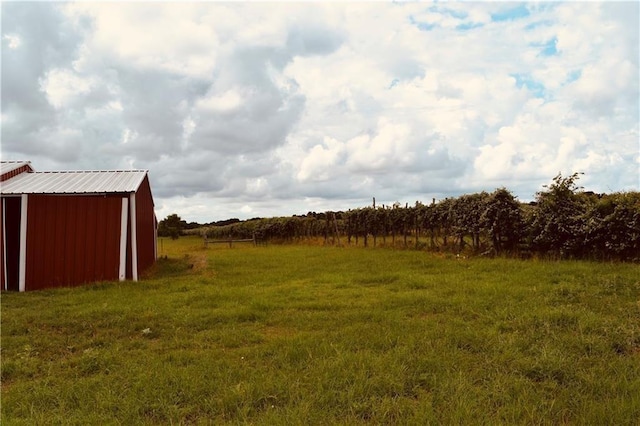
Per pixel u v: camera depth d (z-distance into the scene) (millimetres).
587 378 5379
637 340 6656
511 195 17984
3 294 13422
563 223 15508
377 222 29344
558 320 7781
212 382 5594
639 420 4395
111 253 15578
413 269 15570
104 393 5414
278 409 4836
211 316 9344
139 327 8758
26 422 4699
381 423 4551
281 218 46531
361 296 11109
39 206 14930
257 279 14914
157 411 4977
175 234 69875
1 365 6516
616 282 10484
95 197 15492
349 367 5887
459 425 4379
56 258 15008
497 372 5684
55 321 9328
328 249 29172
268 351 6816
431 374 5680
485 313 8586
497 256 17953
